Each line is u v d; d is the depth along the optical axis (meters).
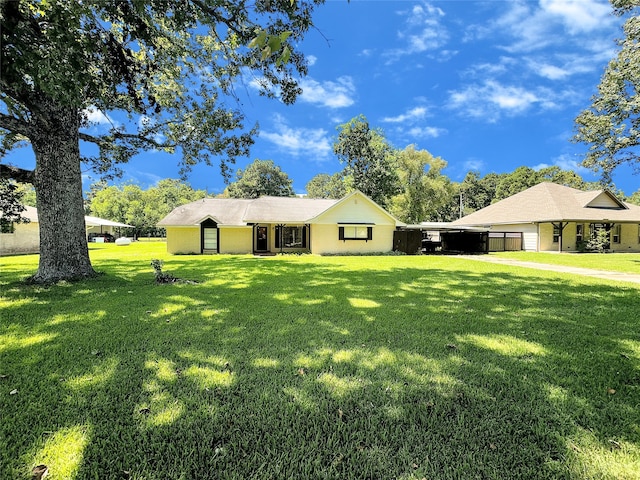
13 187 8.26
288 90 7.41
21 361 3.20
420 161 34.59
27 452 1.90
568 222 20.64
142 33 5.09
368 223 19.05
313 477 1.76
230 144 10.42
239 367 3.10
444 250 24.33
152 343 3.72
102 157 9.87
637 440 2.05
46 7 4.03
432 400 2.52
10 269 10.31
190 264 12.53
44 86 3.96
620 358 3.37
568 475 1.77
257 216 19.06
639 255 17.97
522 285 7.93
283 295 6.50
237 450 1.95
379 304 5.77
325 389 2.68
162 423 2.19
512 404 2.47
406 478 1.75
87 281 7.72
